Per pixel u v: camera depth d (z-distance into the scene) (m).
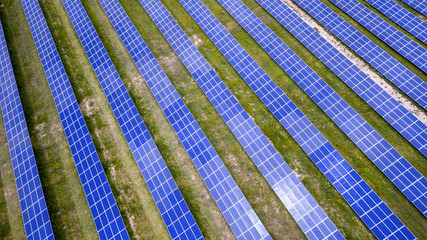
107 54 22.91
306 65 20.39
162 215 16.11
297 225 15.68
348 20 23.44
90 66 22.88
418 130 17.02
